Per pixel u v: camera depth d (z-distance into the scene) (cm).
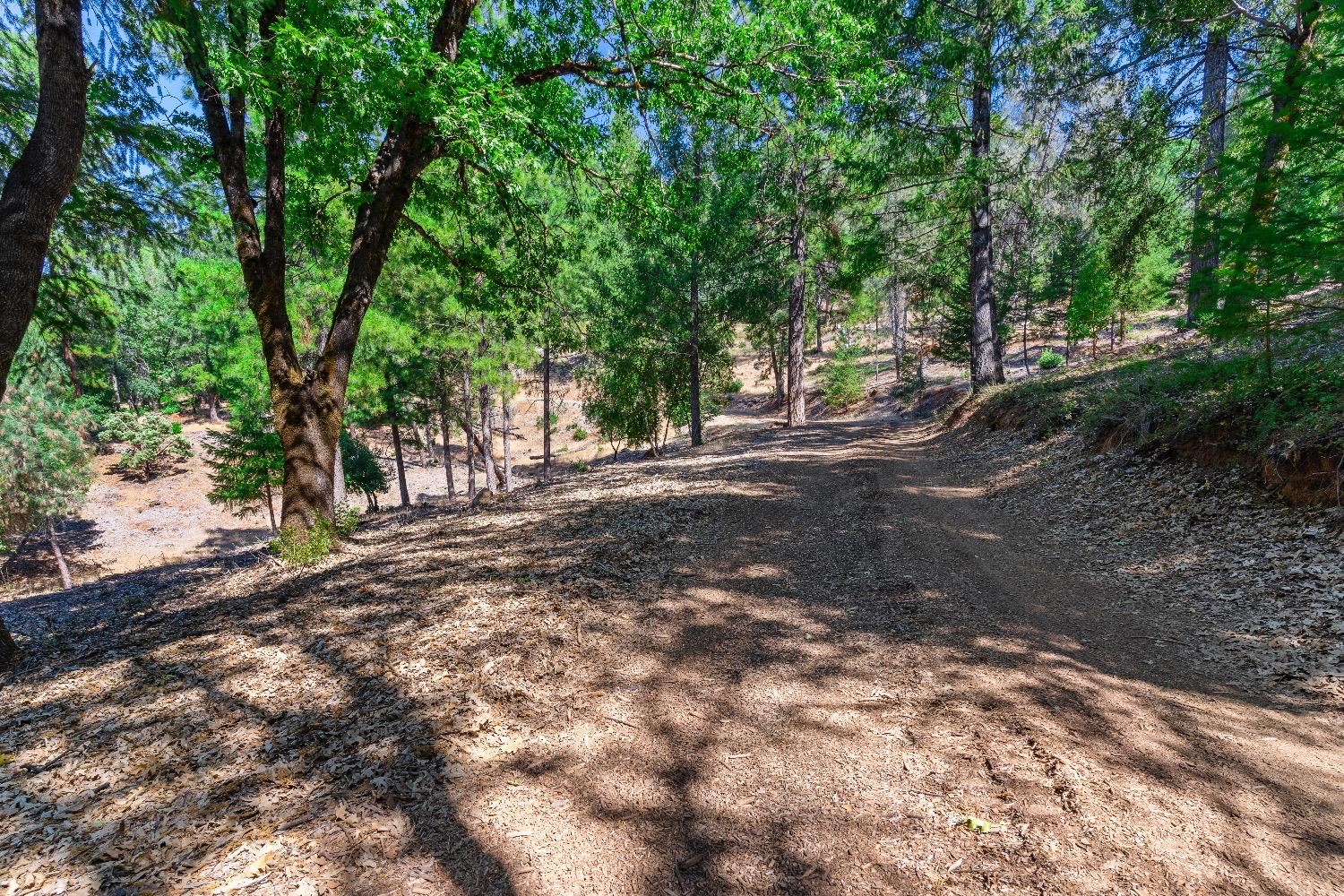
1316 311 566
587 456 4034
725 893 254
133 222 782
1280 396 664
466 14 823
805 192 1725
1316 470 578
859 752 343
